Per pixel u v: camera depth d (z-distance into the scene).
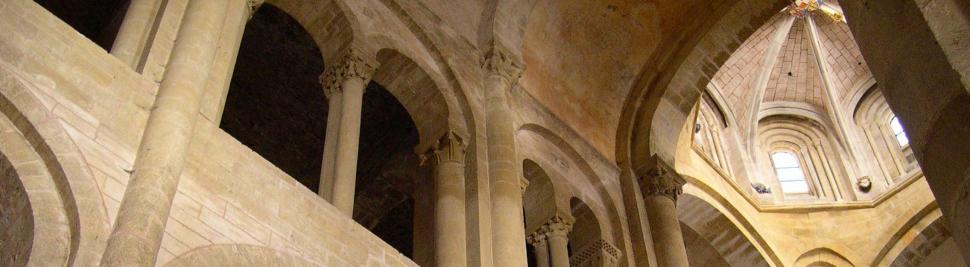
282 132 20.06
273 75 19.53
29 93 8.99
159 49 10.83
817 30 30.03
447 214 14.70
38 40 9.59
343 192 12.89
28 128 8.80
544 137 18.83
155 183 8.91
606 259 17.86
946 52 8.05
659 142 20.84
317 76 19.52
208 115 10.70
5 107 8.87
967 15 8.20
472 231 14.56
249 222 10.08
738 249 24.64
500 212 14.84
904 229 25.56
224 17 12.02
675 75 21.38
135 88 10.05
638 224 18.97
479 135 16.27
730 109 29.67
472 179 15.45
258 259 9.79
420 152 16.12
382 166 19.78
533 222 17.44
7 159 8.63
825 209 26.66
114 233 8.30
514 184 15.48
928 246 25.39
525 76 19.28
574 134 19.45
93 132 9.20
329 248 10.83
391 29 16.66
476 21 18.81
